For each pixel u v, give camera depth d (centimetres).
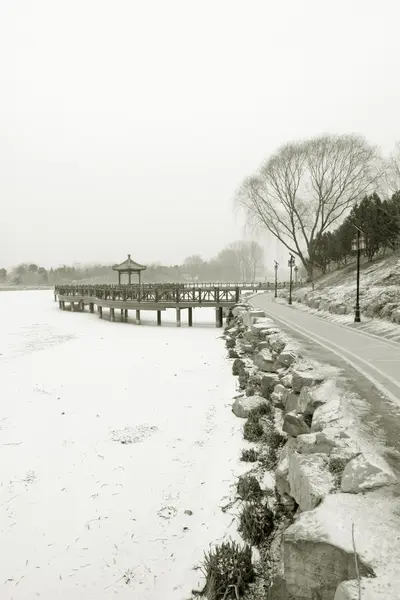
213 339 2433
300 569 326
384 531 313
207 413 1074
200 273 14200
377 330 1505
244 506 593
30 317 3962
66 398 1291
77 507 697
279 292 4744
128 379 1498
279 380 934
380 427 555
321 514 347
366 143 3462
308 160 3522
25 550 597
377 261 3055
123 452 892
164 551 571
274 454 722
